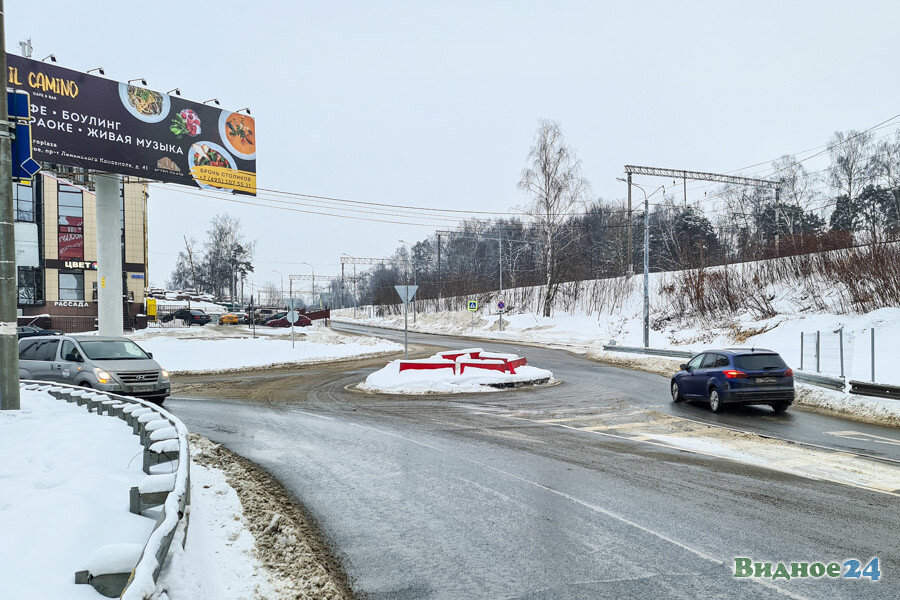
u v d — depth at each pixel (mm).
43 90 24562
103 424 8836
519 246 83062
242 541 5523
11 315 9594
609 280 54344
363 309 104625
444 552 5633
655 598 4633
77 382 14195
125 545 3576
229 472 8445
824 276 36094
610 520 6461
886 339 24938
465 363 21031
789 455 9672
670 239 74312
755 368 14305
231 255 97312
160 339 33000
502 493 7551
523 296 61906
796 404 16359
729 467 8859
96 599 3355
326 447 10484
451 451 10102
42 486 5586
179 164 29016
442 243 124000
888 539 5836
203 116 30125
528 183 50781
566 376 23578
